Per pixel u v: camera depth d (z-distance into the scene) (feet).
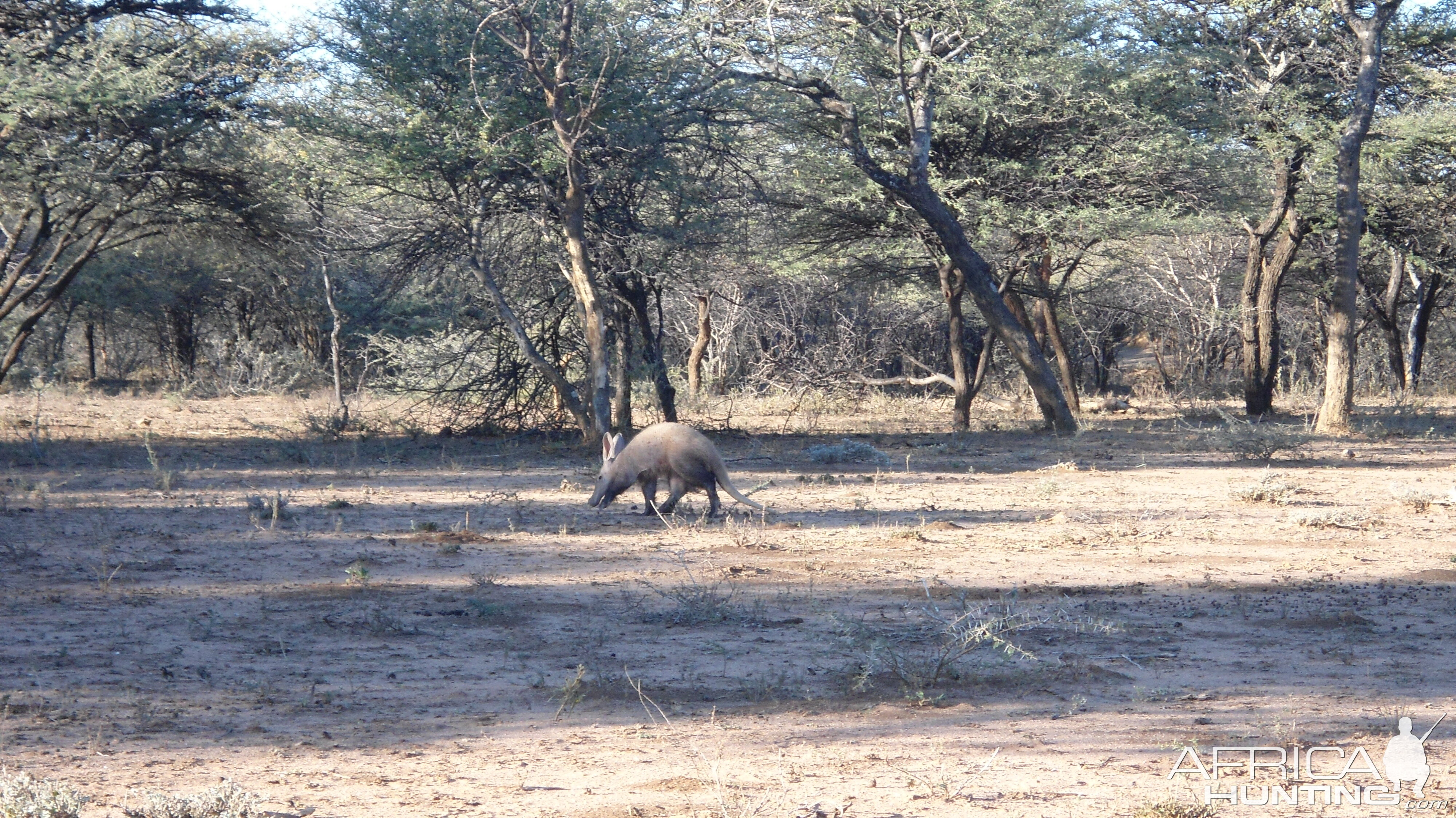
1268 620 27.43
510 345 88.48
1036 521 44.80
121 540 38.09
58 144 77.77
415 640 25.25
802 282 139.03
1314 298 154.51
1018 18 80.38
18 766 16.80
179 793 15.61
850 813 15.10
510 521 43.65
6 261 86.38
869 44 81.76
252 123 80.69
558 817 14.97
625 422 83.10
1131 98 87.97
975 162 89.92
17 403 121.90
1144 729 18.94
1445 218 108.99
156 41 82.23
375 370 135.85
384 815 15.07
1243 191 100.27
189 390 144.36
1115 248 105.81
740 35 74.64
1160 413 128.36
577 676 21.59
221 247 107.24
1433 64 102.99
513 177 76.28
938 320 149.28
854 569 33.68
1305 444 77.20
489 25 71.82
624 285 85.51
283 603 28.89
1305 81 105.29
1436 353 191.72
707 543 38.37
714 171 81.61
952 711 20.12
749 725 19.30
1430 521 45.19
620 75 73.00
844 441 74.90
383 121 76.95
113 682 21.68
